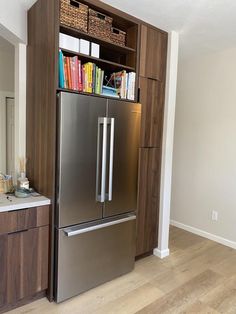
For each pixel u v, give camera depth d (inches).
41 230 80.7
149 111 106.3
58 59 77.0
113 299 85.7
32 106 91.1
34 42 88.1
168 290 91.7
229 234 130.3
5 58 140.6
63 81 78.8
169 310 81.1
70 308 80.7
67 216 81.5
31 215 78.2
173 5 86.4
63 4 78.0
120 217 96.7
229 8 87.0
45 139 82.8
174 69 110.6
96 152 86.7
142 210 109.2
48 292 83.9
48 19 78.5
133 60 100.3
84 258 87.2
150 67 104.3
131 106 95.0
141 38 99.3
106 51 100.8
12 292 76.8
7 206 73.3
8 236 74.6
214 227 136.7
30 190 87.9
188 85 145.6
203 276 101.7
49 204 81.3
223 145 131.2
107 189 90.0
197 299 87.1
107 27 91.3
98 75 88.8
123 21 95.5
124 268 100.6
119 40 95.7
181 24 100.8
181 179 152.2
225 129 129.9
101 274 93.0
